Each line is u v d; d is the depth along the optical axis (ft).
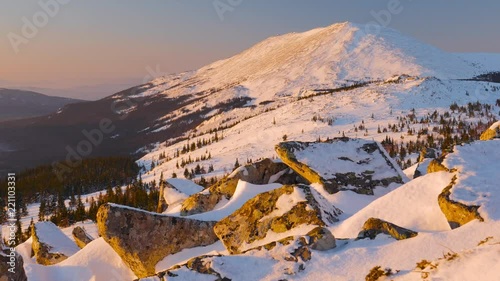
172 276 36.01
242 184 71.00
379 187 71.00
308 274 34.71
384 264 33.58
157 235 56.03
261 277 35.37
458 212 38.81
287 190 51.67
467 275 26.91
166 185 99.30
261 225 49.47
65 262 60.59
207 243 56.29
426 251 33.96
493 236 33.24
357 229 45.55
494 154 49.70
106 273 58.49
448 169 47.98
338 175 71.92
